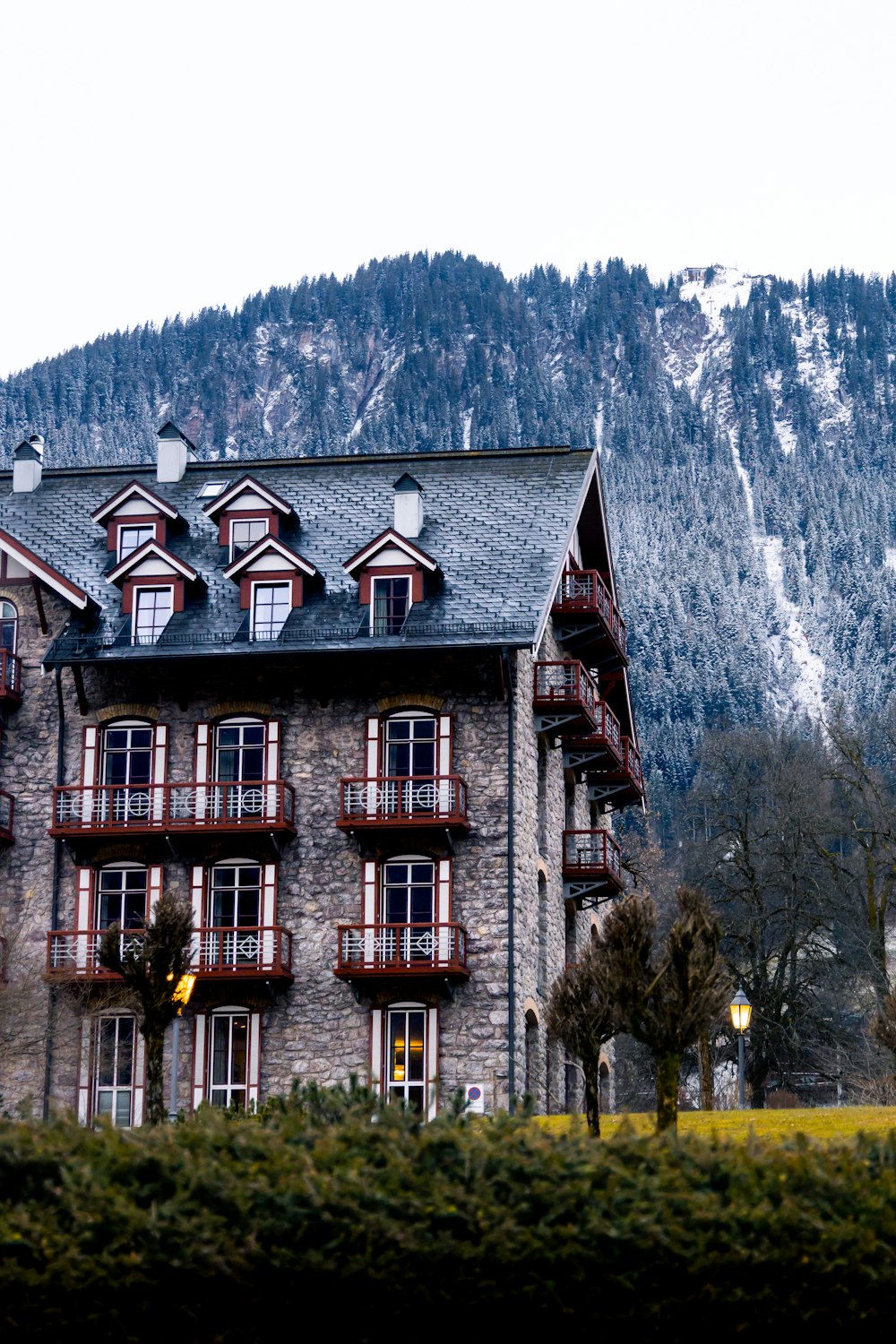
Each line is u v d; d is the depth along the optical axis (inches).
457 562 1784.0
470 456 1955.0
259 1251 651.5
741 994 1787.6
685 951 1005.8
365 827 1674.5
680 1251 652.7
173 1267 650.2
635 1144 701.9
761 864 2566.4
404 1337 657.0
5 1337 655.8
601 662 2007.9
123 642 1754.4
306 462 1979.6
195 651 1723.7
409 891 1691.7
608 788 2070.6
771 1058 2423.7
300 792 1723.7
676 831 3846.0
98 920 1728.6
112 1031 1697.8
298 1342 657.0
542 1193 668.7
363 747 1724.9
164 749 1754.4
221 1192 668.7
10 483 2033.7
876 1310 650.2
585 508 1980.8
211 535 1881.2
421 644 1685.5
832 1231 655.1
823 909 2522.1
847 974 2512.3
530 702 1793.8
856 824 2645.2
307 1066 1657.2
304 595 1765.5
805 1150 702.5
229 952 1681.8
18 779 1769.2
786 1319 651.5
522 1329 655.8
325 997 1672.0
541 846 1835.6
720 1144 724.7
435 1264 654.5
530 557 1784.0
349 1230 655.8
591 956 1189.1
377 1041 1652.3
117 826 1706.4
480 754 1705.2
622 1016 1037.2
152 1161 684.7
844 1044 2440.9
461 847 1686.8
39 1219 664.4
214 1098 1662.2
